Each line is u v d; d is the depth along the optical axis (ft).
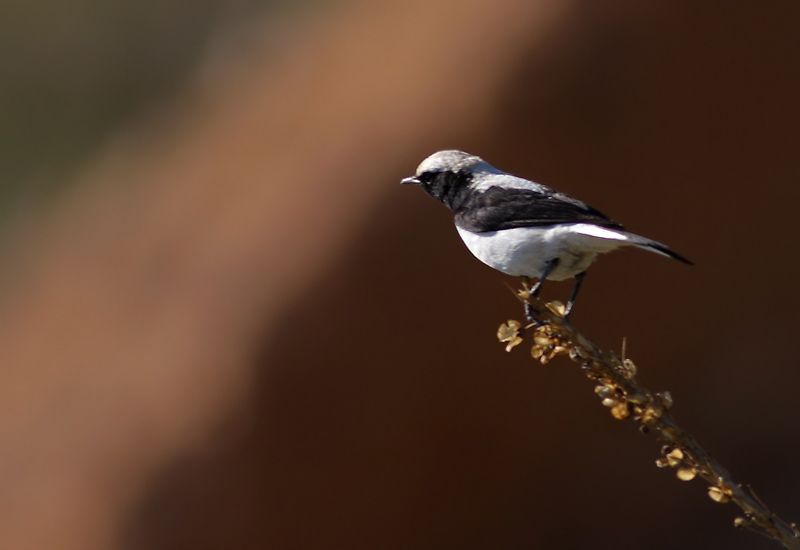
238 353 52.49
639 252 54.08
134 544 51.83
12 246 80.69
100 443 53.62
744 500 19.94
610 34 54.39
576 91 54.08
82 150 95.40
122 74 96.63
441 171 28.14
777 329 54.90
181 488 51.85
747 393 54.85
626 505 53.72
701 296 54.49
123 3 96.32
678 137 54.29
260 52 77.30
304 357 51.96
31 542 52.85
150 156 75.05
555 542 53.78
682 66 54.29
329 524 52.13
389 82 58.08
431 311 52.01
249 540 51.65
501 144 53.78
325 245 52.85
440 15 59.52
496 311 52.24
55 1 96.58
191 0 95.35
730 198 54.54
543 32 54.70
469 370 52.26
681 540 53.16
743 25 54.65
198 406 52.37
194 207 61.36
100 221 67.62
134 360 55.11
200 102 76.74
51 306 63.21
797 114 54.65
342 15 70.33
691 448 20.35
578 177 53.98
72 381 56.80
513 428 52.75
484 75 54.60
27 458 55.11
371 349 51.93
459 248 52.37
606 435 53.72
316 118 59.88
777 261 54.70
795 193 54.65
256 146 62.80
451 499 52.80
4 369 60.49
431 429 52.21
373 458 51.98
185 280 56.70
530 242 25.91
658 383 55.01
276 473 51.62
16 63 96.22
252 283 53.78
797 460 53.98
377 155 54.54
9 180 93.97
